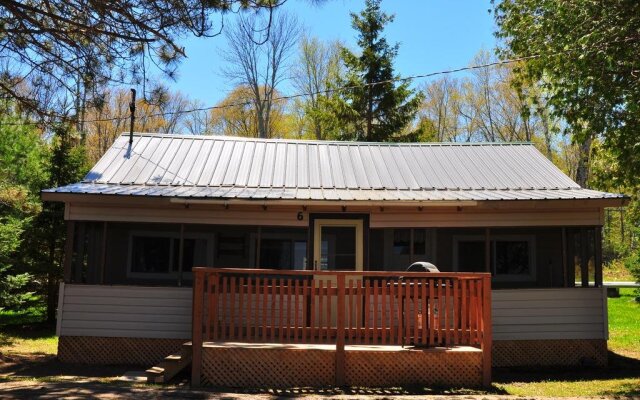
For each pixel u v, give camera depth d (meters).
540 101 17.52
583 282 12.09
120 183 12.14
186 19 8.66
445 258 12.56
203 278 9.01
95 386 8.19
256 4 8.79
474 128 44.09
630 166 10.01
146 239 12.56
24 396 7.18
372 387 8.74
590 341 11.48
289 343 9.08
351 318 9.04
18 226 14.88
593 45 9.11
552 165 13.99
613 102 9.39
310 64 41.41
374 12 30.48
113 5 8.30
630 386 9.27
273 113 42.62
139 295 11.38
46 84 9.99
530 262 12.76
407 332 9.06
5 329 16.31
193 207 11.77
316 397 7.88
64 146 17.06
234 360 8.82
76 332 11.27
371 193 12.02
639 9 8.77
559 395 8.36
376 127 30.42
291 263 12.34
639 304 21.69
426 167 13.90
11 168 18.59
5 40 9.48
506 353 11.40
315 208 11.89
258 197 11.08
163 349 11.27
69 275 11.40
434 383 8.82
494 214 11.82
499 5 11.80
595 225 11.70
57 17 8.42
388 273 9.07
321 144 15.34
